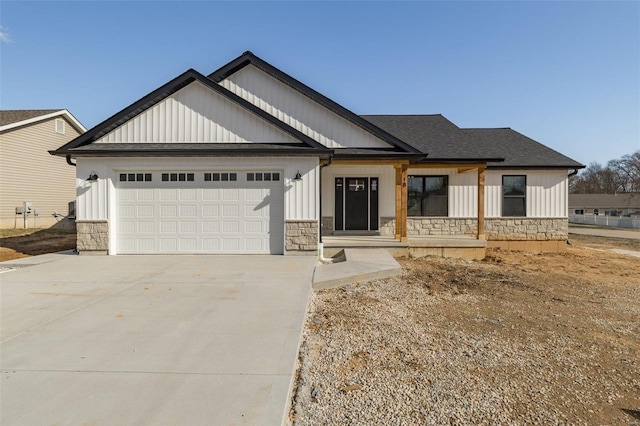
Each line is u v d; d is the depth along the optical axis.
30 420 2.44
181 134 9.54
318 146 9.29
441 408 2.86
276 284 6.31
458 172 12.73
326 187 12.51
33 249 11.34
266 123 9.55
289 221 9.33
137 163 9.28
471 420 2.72
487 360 3.74
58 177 19.39
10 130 16.81
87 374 3.07
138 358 3.38
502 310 5.52
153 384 2.91
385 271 7.47
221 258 8.91
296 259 8.78
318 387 3.10
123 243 9.43
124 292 5.77
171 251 9.41
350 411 2.76
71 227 20.00
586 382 3.36
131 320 4.45
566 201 13.05
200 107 9.55
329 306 5.47
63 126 19.78
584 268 9.67
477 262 10.16
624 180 58.38
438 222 12.77
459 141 12.93
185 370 3.15
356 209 12.66
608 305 5.95
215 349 3.60
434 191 12.81
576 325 4.91
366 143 10.62
